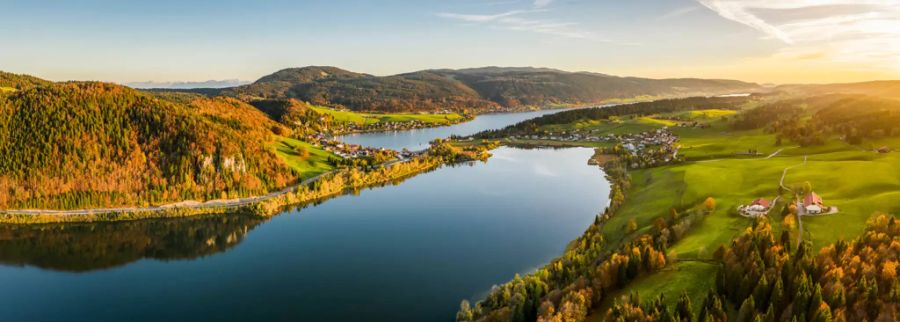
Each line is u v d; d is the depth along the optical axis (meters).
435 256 155.75
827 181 163.62
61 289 139.25
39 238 176.88
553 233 173.38
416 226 187.25
